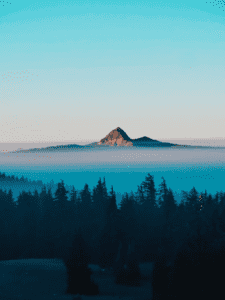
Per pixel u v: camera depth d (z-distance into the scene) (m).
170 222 56.44
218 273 25.42
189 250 26.91
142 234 53.16
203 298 25.02
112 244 44.03
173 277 26.17
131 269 37.41
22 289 33.56
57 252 57.16
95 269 44.66
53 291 32.53
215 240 29.48
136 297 30.67
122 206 56.22
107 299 30.02
